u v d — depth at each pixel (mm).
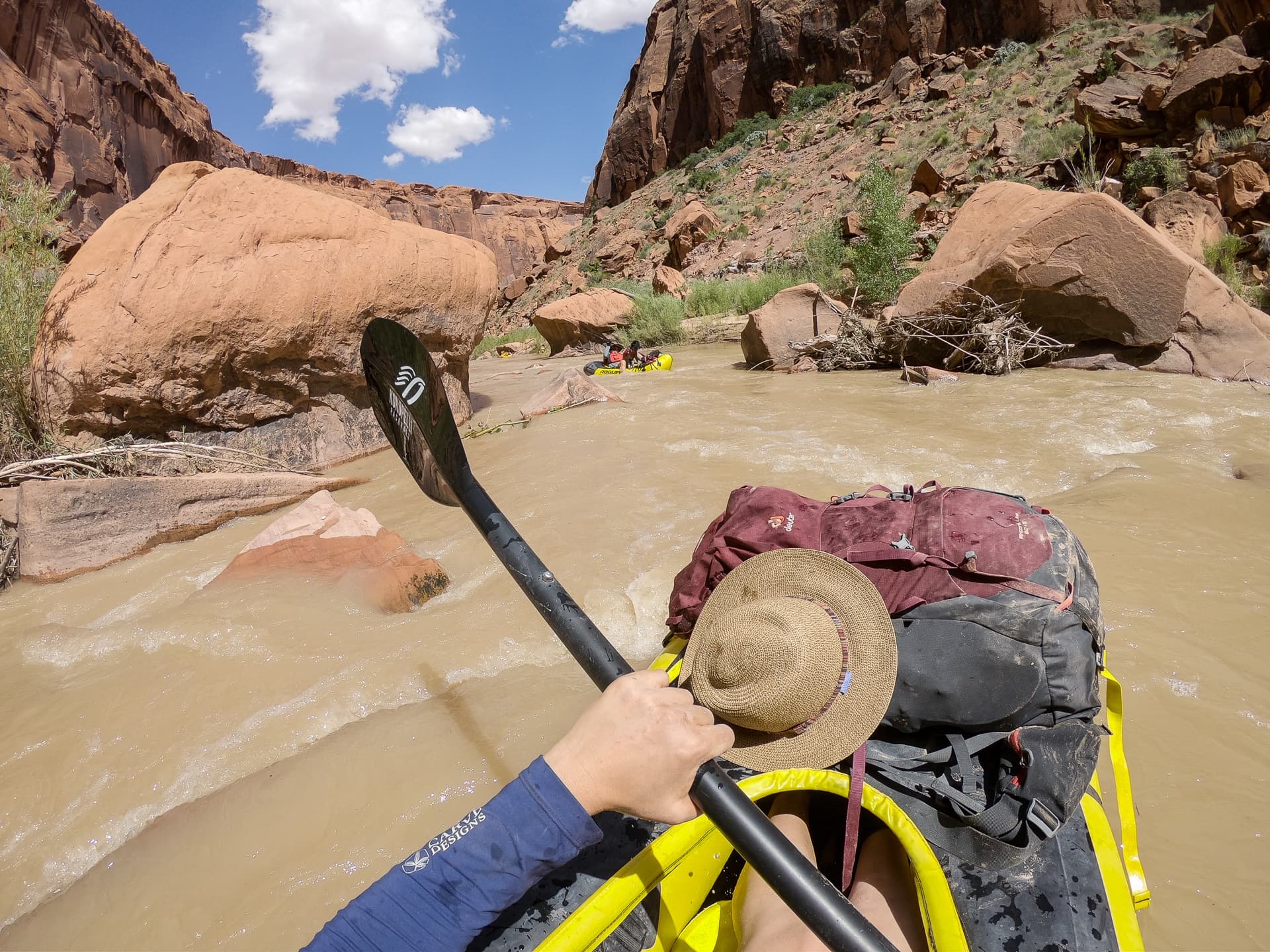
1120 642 3018
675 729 1114
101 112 62656
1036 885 1427
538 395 8609
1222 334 8375
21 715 3121
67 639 3754
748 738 1718
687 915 1598
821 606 1773
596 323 19062
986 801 1551
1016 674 1676
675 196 48781
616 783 1099
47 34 57750
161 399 6414
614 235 50094
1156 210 15977
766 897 1504
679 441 6082
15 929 2135
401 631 3477
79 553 4977
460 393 8391
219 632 3568
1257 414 6242
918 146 33562
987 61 38531
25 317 6938
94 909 2172
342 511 4535
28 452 6359
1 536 5133
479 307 8336
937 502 1986
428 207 129625
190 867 2271
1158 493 4434
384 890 1060
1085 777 1519
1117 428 5941
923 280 9430
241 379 6777
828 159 39062
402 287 7480
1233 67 19297
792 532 2049
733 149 50406
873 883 1578
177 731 2916
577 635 1287
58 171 56094
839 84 49094
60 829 2494
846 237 25484
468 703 2895
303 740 2832
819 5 50281
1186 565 3600
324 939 1030
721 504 4570
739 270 30297
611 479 5180
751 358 11305
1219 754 2430
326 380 7176
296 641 3453
